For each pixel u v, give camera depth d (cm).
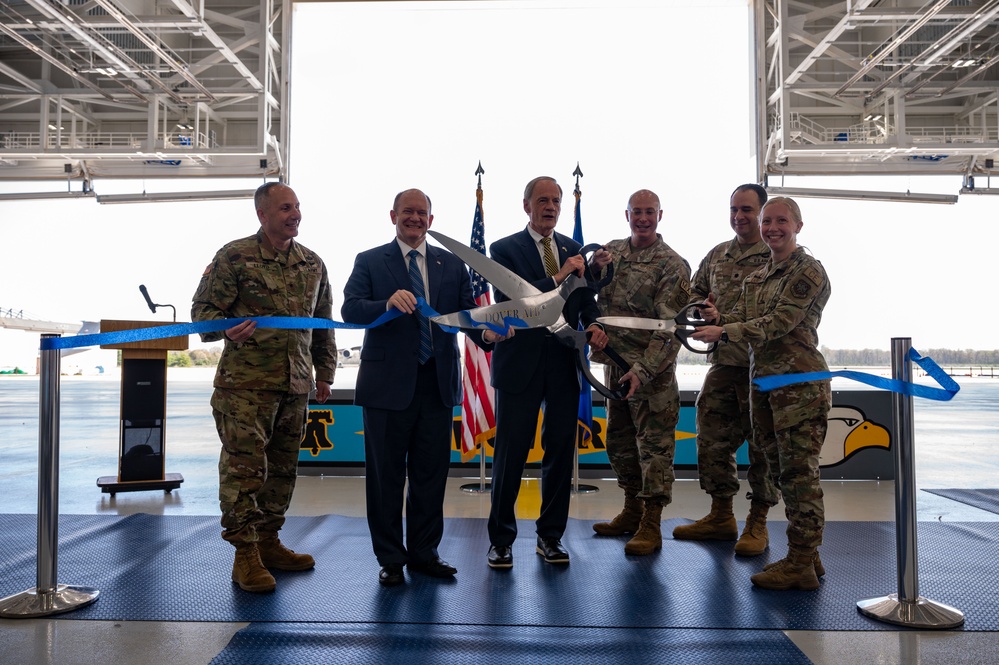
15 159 1077
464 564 287
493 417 490
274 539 280
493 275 257
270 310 258
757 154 1054
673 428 315
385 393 259
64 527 351
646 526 311
